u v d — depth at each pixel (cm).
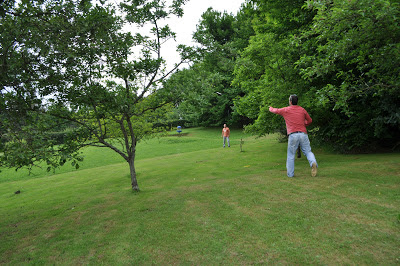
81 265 259
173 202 455
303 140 546
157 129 1065
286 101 912
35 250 310
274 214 349
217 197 458
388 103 791
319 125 1067
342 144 958
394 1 390
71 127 585
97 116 530
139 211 425
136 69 530
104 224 380
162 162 1195
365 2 365
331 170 595
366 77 791
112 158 1644
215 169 834
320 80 941
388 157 734
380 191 404
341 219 313
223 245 275
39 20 400
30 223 435
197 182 633
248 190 482
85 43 428
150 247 285
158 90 589
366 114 881
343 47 454
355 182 467
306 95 867
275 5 1067
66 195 662
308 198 401
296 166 716
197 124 4041
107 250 288
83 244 312
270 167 757
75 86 470
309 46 845
